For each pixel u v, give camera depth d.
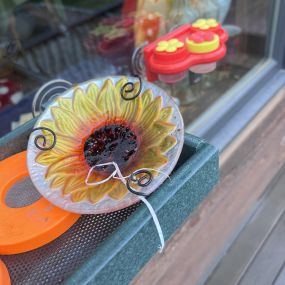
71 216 0.32
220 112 0.75
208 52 0.58
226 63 0.78
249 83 0.83
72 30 0.85
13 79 0.76
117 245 0.28
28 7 0.84
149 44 0.63
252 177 0.71
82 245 0.32
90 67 0.76
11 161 0.38
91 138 0.36
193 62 0.59
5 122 0.66
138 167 0.33
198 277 0.56
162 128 0.34
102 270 0.27
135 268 0.30
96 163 0.34
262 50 0.88
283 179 0.71
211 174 0.35
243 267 0.58
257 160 0.74
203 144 0.35
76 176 0.33
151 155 0.33
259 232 0.62
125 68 0.72
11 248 0.30
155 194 0.31
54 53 0.80
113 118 0.37
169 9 0.69
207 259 0.58
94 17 0.84
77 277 0.26
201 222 0.63
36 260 0.31
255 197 0.67
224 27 0.76
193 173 0.32
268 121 0.82
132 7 0.76
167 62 0.57
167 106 0.35
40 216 0.32
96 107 0.37
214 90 0.77
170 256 0.58
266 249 0.60
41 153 0.34
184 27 0.64
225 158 0.72
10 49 0.81
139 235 0.29
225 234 0.62
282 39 0.88
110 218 0.33
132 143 0.35
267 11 0.83
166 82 0.61
